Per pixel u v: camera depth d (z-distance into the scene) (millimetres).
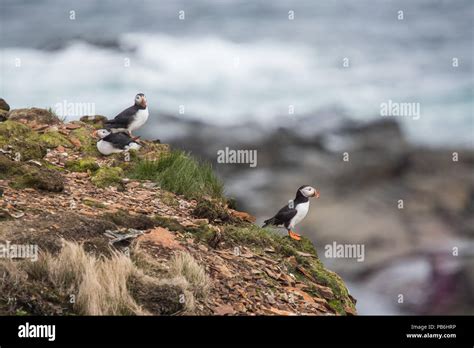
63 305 7434
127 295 7621
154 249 8812
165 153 12031
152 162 11711
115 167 11500
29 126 12797
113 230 8883
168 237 9219
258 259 9812
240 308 8414
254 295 8805
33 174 9812
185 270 8398
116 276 7723
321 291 9883
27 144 11156
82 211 9305
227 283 8797
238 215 11305
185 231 9672
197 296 8211
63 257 7746
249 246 10156
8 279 7320
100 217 9188
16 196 9297
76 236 8414
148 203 10477
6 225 8156
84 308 7426
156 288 7836
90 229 8656
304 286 9727
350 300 10688
